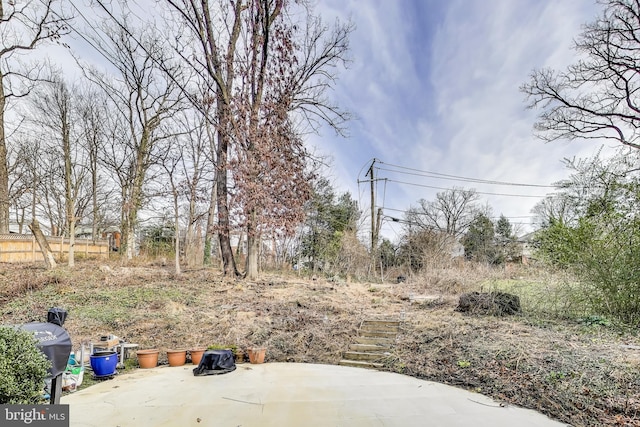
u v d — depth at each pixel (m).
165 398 4.31
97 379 5.13
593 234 6.66
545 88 14.58
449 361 5.43
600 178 7.11
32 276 9.22
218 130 11.02
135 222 16.28
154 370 5.72
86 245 15.63
